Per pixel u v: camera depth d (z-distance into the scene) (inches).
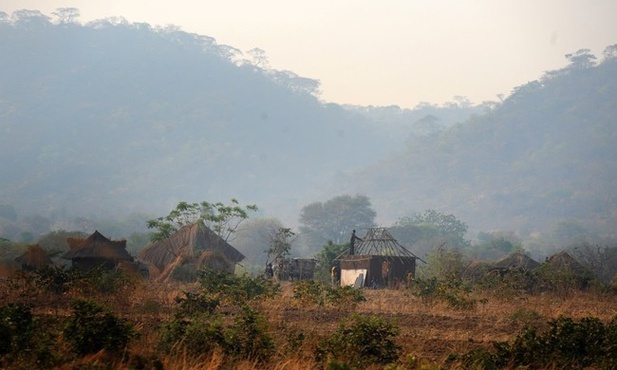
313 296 4190.5
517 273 6023.6
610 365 2279.8
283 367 2191.2
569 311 4178.2
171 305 3774.6
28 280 4146.2
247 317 2421.3
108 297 3927.2
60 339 2260.1
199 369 2111.2
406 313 3927.2
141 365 2092.8
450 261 7436.0
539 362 2351.1
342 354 2324.1
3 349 2118.6
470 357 2345.0
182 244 6983.3
